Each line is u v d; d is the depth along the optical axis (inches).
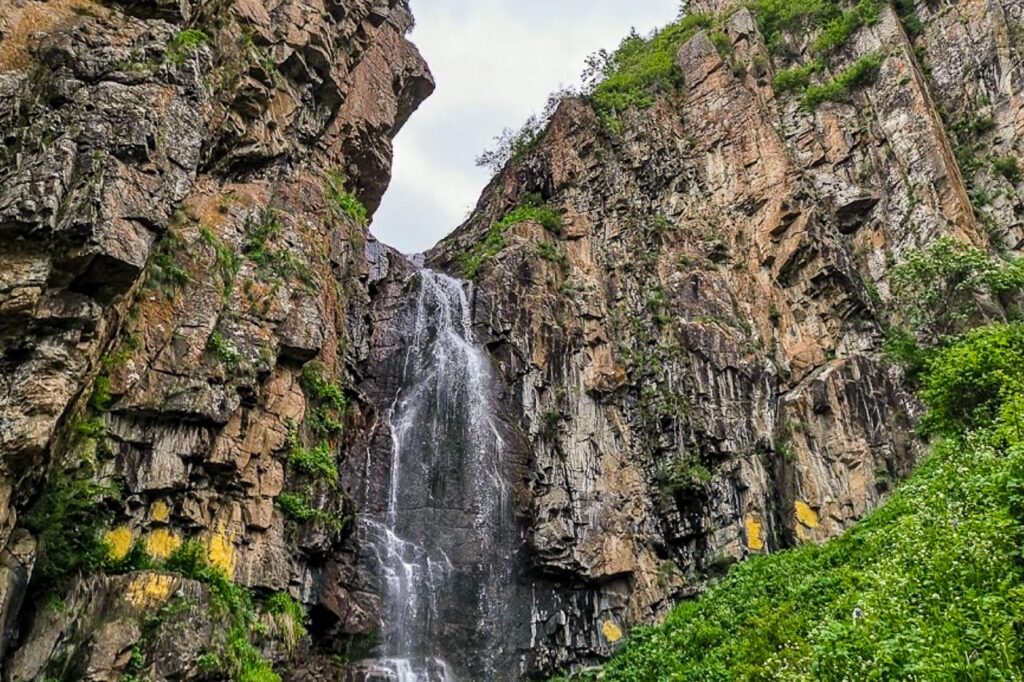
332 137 973.8
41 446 427.2
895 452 934.4
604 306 1085.8
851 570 615.5
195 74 591.2
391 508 802.8
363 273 930.1
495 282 1029.2
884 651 319.3
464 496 839.7
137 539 513.3
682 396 974.4
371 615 700.7
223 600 523.8
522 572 813.2
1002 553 354.6
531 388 950.4
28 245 441.7
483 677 733.3
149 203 503.8
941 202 1187.9
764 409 978.1
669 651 662.5
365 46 1032.8
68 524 479.8
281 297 678.5
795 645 474.3
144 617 476.7
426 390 924.6
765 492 899.4
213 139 705.6
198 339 586.9
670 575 852.0
